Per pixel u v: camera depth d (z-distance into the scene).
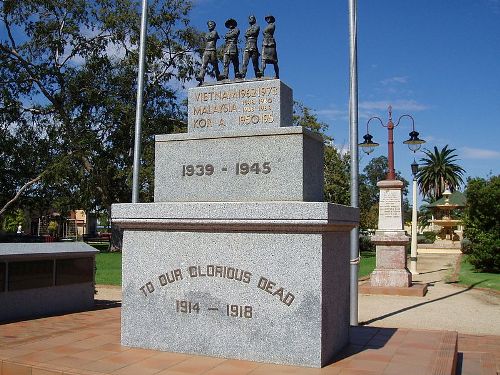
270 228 5.32
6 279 8.37
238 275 5.47
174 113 33.72
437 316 11.16
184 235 5.74
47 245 9.26
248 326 5.39
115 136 31.88
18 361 5.19
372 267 23.88
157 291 5.82
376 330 7.14
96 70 31.72
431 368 5.02
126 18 30.83
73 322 7.95
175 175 6.22
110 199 34.75
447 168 64.00
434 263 29.34
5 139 31.77
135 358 5.38
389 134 16.27
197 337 5.59
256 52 6.50
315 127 30.47
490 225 22.67
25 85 31.45
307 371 4.94
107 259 27.22
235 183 5.93
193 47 33.72
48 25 31.19
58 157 31.48
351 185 9.73
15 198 31.44
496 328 9.80
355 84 9.84
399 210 15.77
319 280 5.16
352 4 9.98
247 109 6.28
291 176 5.70
